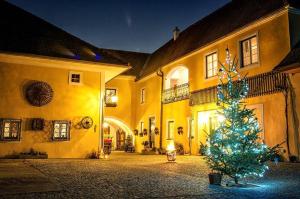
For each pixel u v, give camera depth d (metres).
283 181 7.24
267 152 6.73
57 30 17.89
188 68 19.61
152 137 24.22
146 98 25.50
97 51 17.44
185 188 6.25
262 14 13.95
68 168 10.00
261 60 13.81
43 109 14.75
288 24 12.62
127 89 27.20
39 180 7.12
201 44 18.16
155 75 24.14
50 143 14.66
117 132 31.73
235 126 6.74
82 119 15.35
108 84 26.53
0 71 14.23
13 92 14.32
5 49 13.77
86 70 15.80
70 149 14.98
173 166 10.94
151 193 5.69
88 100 15.63
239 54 15.18
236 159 6.60
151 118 24.62
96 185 6.52
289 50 12.47
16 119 14.19
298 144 11.75
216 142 6.82
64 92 15.23
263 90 13.40
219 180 6.70
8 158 13.88
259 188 6.28
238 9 17.36
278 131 12.62
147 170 9.55
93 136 15.49
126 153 23.02
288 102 12.27
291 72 11.95
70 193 5.58
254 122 6.86
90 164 11.59
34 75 14.77
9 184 6.46
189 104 18.98
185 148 19.34
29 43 15.06
